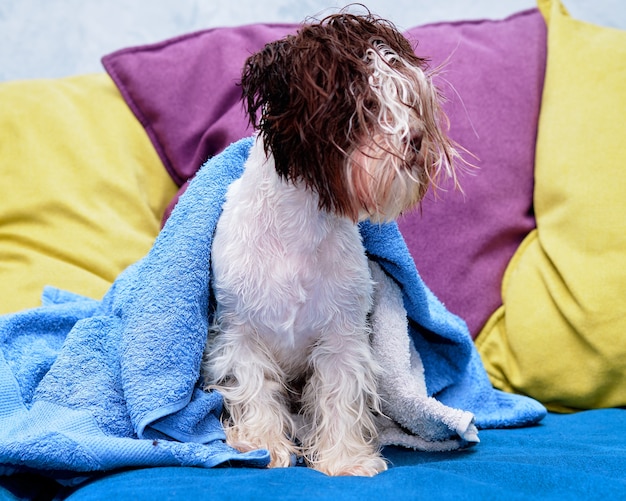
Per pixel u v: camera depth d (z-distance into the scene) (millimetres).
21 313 1635
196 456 1317
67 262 2029
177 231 1520
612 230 1848
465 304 2021
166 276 1466
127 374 1401
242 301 1481
